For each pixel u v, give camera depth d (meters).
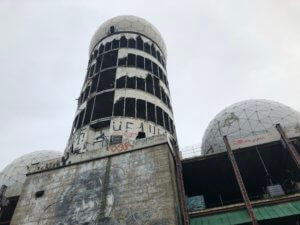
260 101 39.31
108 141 31.31
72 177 28.09
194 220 23.16
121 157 27.95
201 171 30.88
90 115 36.78
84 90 42.12
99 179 26.69
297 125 33.47
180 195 24.67
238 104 40.53
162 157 26.39
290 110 37.28
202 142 41.62
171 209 22.19
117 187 25.34
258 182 33.31
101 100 37.81
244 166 30.62
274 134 29.05
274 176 32.09
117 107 35.69
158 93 40.78
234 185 33.56
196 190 34.28
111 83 41.06
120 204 23.94
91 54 49.91
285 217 21.19
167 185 23.94
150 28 50.81
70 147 34.94
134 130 32.88
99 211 24.11
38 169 30.50
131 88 38.25
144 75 41.31
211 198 35.38
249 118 36.12
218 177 31.98
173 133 38.31
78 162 29.25
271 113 35.81
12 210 38.47
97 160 28.64
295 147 27.62
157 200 23.16
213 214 23.39
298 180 29.53
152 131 33.91
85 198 25.59
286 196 22.67
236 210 23.16
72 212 24.94
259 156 29.08
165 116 38.28
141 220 22.28
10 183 48.94
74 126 38.06
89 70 45.56
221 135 36.62
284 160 29.06
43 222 25.16
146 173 25.55
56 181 28.42
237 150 28.41
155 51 48.25
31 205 27.06
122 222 22.67
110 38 48.03
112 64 43.53
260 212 22.03
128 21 50.00
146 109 36.22
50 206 26.30
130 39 47.19
